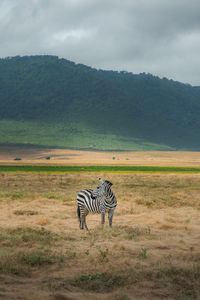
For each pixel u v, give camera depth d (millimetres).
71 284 8859
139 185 43188
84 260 11203
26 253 11461
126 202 26594
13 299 7367
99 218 20516
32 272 9906
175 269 10031
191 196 31266
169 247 13211
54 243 13523
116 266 10484
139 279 9359
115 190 36125
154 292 8445
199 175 67500
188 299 8070
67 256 11570
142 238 14695
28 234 14547
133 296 8195
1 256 11008
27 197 29406
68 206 24750
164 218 19719
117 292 8195
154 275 9633
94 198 16469
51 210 22781
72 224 18438
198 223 18797
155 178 56500
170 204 26156
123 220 19828
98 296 8070
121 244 13375
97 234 15352
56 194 31453
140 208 24109
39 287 8547
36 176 59094
